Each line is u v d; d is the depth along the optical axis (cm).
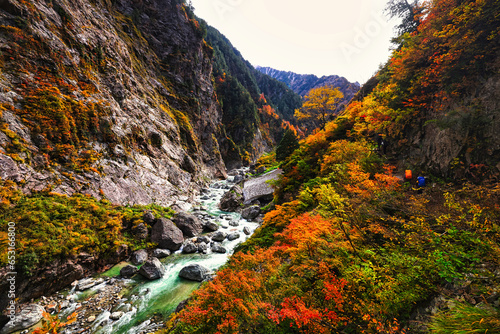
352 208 458
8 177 1170
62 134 1612
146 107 3136
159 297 955
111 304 905
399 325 272
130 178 2103
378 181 600
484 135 562
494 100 560
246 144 7912
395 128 941
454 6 686
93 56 2366
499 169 505
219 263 1285
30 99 1527
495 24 572
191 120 4712
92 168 1716
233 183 4441
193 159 4084
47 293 923
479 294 241
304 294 370
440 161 674
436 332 212
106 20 3188
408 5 1798
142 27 4388
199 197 3262
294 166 1780
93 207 1388
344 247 401
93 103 1988
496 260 242
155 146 2916
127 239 1392
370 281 323
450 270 269
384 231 386
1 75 1463
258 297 382
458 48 654
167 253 1389
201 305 423
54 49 1873
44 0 1988
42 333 204
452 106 683
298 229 559
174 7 5219
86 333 755
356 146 1070
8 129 1308
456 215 336
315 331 291
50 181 1391
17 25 1670
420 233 346
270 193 2589
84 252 1110
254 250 852
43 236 1008
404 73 873
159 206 2117
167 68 4578
